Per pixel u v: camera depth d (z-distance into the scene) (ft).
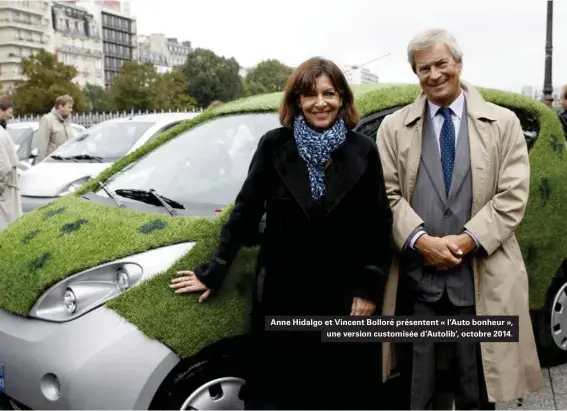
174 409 9.14
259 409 9.26
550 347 13.89
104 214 11.21
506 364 9.29
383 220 8.82
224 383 9.60
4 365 9.75
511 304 9.29
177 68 228.84
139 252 9.62
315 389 9.14
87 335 8.99
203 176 11.85
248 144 11.95
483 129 9.31
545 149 13.25
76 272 9.70
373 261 8.86
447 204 9.39
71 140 30.78
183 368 9.25
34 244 10.85
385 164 9.75
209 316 9.20
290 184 8.53
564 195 13.20
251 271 9.59
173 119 30.66
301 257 8.63
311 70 8.42
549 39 43.96
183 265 9.33
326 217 8.49
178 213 10.85
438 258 9.11
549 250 12.92
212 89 223.30
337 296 8.82
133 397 8.70
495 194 9.37
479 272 9.36
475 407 9.49
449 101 9.42
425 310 9.51
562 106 19.76
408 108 9.78
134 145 28.60
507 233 9.17
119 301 9.09
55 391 9.10
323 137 8.36
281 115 8.78
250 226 9.04
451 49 9.20
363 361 9.57
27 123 39.32
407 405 9.93
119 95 180.86
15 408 10.08
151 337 8.89
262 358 9.11
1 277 10.58
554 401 12.50
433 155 9.50
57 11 416.67
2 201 20.56
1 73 385.91
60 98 32.09
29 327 9.70
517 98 13.66
